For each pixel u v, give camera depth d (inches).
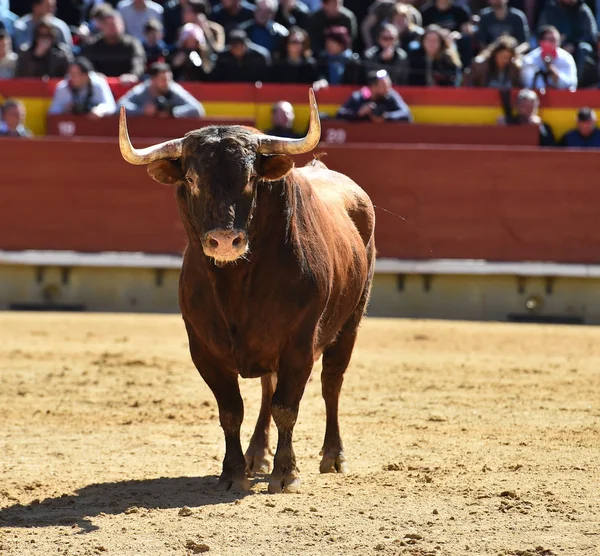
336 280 522.6
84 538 416.5
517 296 1239.5
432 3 1364.4
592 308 1235.9
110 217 1229.7
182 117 1219.2
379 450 589.3
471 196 1232.2
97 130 1238.3
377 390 790.5
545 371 883.4
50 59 1291.8
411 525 430.3
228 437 505.4
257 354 489.7
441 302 1241.4
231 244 440.8
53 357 922.7
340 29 1289.4
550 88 1294.3
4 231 1228.5
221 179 444.5
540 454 572.1
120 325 1115.9
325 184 578.6
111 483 510.9
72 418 684.1
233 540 412.2
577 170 1231.5
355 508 457.7
